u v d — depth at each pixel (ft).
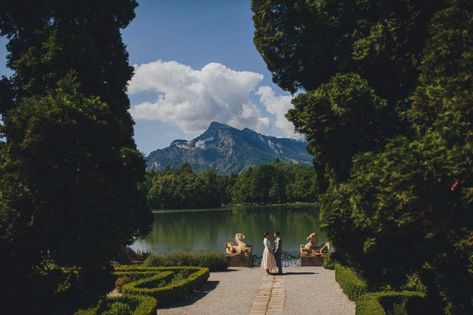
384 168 23.54
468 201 21.25
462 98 22.44
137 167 35.06
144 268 62.39
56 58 35.01
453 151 21.83
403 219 23.21
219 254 71.92
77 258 26.89
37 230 25.58
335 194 32.19
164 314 41.04
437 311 30.83
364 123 30.99
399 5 32.07
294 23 38.70
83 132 26.17
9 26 36.91
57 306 29.73
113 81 40.63
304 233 150.71
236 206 449.06
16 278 27.04
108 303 40.01
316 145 33.19
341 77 32.07
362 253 32.04
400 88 33.91
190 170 469.16
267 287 53.36
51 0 36.86
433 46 25.22
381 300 35.06
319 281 56.24
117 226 28.71
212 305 44.39
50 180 25.53
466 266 23.59
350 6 35.50
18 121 25.39
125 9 42.11
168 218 279.08
